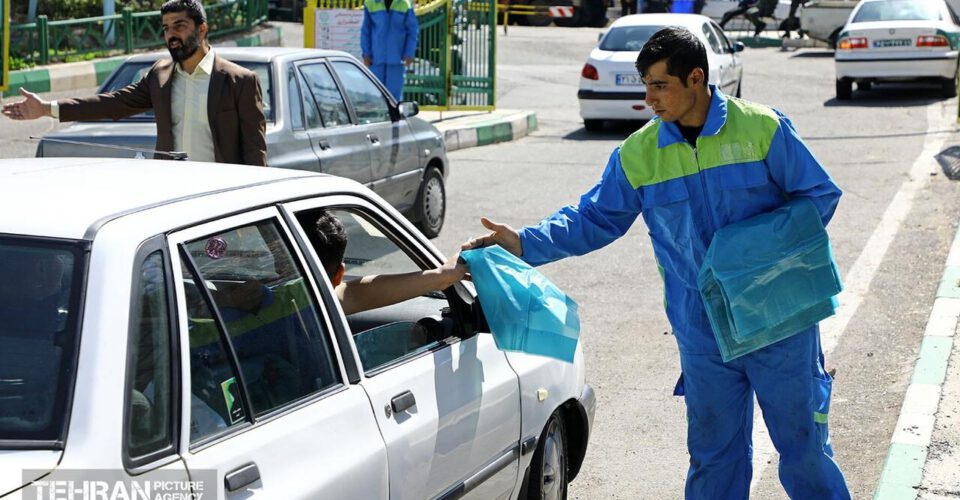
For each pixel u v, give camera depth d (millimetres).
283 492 3184
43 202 3211
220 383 3174
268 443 3219
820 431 4523
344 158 9672
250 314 3373
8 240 3029
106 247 2988
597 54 18734
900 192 12852
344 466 3424
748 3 34312
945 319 7883
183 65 6570
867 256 10125
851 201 12430
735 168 4246
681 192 4309
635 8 38688
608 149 17141
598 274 10016
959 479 5449
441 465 3963
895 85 24000
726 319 4246
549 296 4336
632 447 6266
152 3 25828
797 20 33125
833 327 8164
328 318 3650
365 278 4422
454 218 12234
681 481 5828
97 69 21250
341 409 3537
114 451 2754
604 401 6969
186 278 3156
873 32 21047
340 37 18438
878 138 16750
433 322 4418
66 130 8750
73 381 2803
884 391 6914
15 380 2828
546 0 39344
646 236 11445
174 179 3650
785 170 4266
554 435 5016
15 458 2699
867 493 5523
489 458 4324
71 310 2895
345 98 10055
